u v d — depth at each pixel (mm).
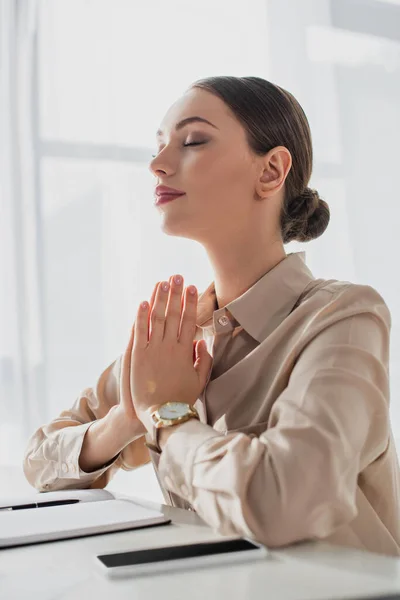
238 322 936
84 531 716
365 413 729
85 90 2781
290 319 875
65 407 2664
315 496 653
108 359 2730
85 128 2771
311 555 613
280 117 979
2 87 2684
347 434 696
